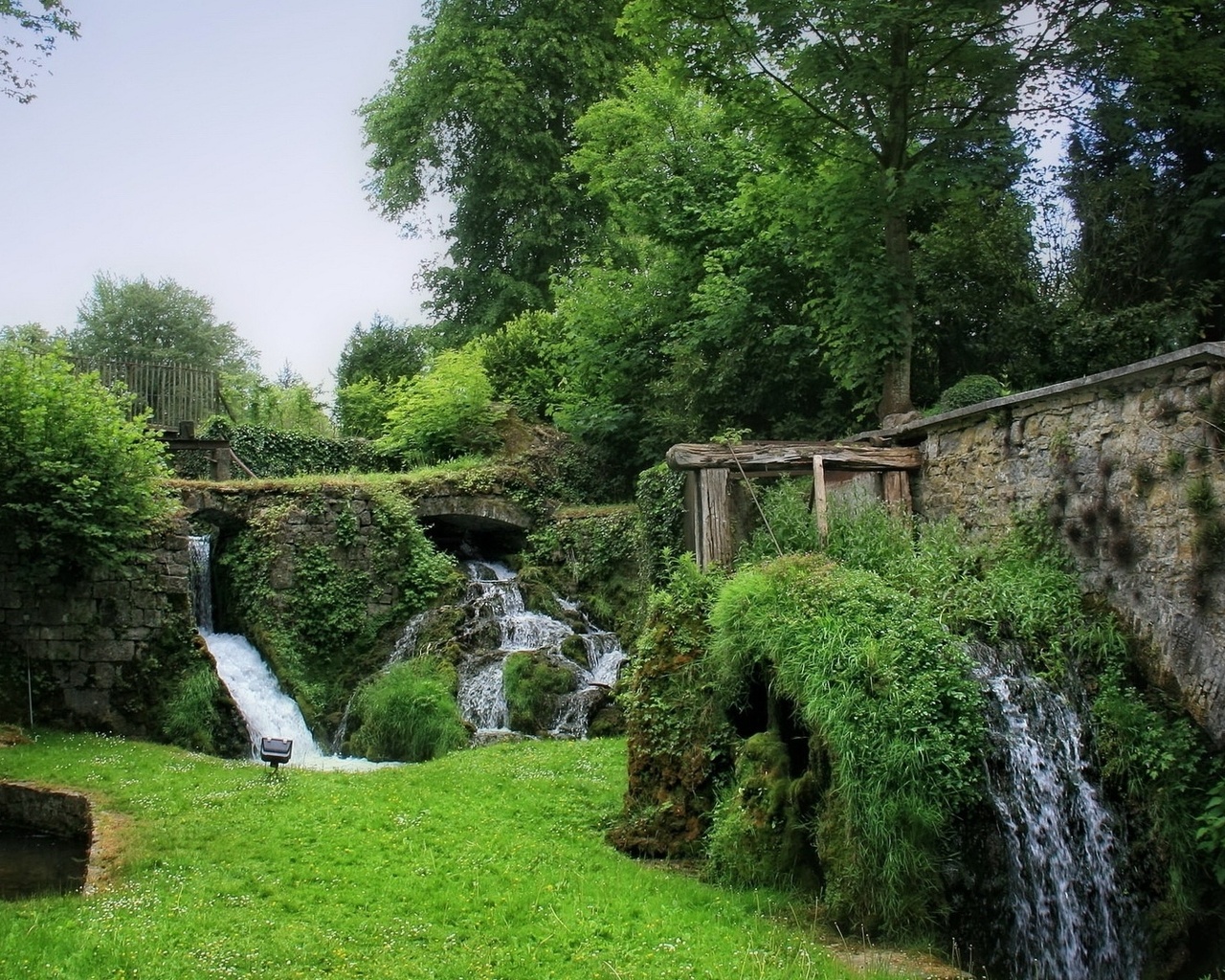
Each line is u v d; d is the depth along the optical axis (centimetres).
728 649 805
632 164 1892
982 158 1477
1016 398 941
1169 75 1251
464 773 1038
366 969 582
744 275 1644
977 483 1027
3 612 1249
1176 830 718
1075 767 760
